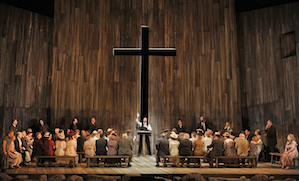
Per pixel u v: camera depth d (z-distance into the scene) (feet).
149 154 35.35
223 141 26.58
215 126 36.09
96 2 37.42
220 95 36.58
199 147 25.88
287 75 31.09
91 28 37.04
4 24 32.94
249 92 36.42
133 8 37.63
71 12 37.04
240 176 21.85
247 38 37.09
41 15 36.47
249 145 26.86
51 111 35.42
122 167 25.30
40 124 33.50
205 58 37.09
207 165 27.30
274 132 30.25
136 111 36.55
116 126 36.09
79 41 36.81
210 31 37.42
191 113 36.40
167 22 37.52
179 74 36.94
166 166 25.68
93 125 34.30
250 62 36.47
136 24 37.42
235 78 36.78
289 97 30.55
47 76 36.37
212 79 36.81
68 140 26.48
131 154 26.89
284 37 32.86
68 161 26.55
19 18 34.30
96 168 24.63
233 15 37.55
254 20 36.42
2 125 31.71
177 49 37.19
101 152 26.22
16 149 26.37
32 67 34.99
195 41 37.29
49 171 22.59
